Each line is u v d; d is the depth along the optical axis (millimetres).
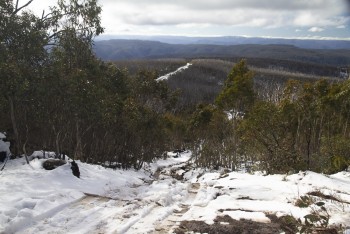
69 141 16594
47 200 7340
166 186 11023
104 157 20625
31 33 11664
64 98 12703
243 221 6449
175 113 58938
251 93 25188
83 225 6285
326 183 9172
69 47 15078
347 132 19391
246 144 20188
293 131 16594
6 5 11594
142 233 5930
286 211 6996
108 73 19984
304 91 17938
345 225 5840
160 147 33094
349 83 17578
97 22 15984
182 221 6562
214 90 110125
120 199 8453
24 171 9883
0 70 10352
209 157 28422
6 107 12641
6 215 6355
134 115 20703
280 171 14195
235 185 10141
